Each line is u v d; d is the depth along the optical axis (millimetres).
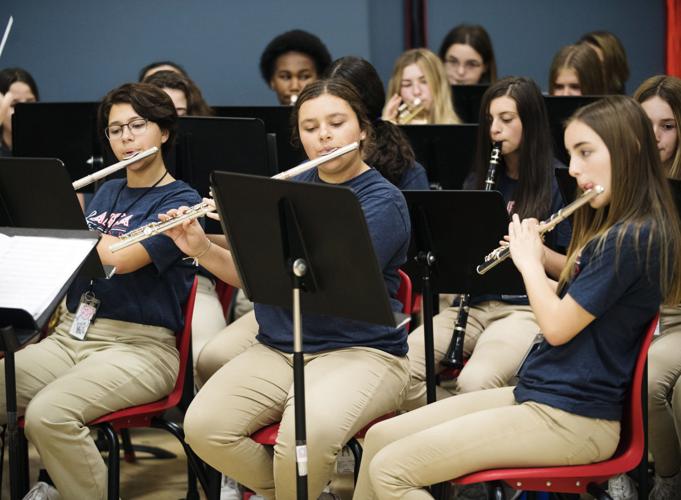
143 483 6250
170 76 7531
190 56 10820
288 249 4148
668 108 5781
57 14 10703
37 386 5168
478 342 5633
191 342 5461
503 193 6078
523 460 4145
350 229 3971
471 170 6398
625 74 9047
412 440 4191
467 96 8242
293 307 4238
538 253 4242
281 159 7297
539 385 4211
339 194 3918
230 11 10781
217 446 4688
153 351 5238
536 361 4273
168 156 6500
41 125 7047
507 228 4848
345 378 4625
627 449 4207
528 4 11086
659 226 4023
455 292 5152
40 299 4250
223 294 6734
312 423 4465
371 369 4703
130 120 5355
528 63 11156
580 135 4141
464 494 5516
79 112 6988
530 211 5762
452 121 8156
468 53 9281
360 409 4602
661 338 5480
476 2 11062
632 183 4059
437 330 5770
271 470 4824
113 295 5297
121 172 6711
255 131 6402
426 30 11008
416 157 6707
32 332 4355
